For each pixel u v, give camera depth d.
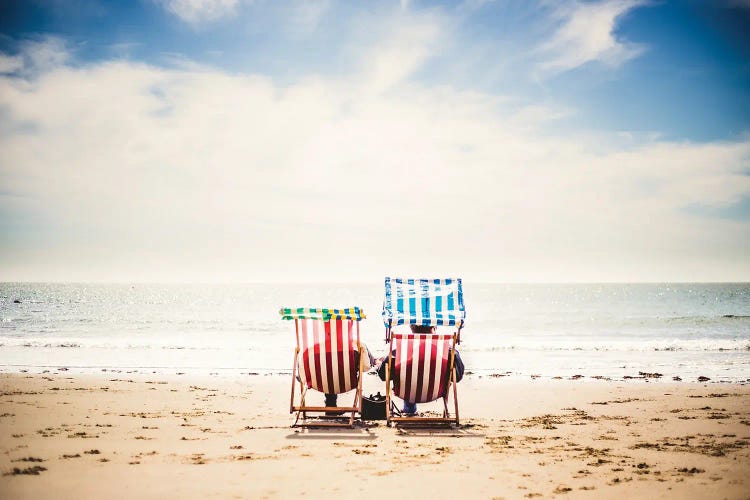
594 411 7.76
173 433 5.88
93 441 5.40
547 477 4.26
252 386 10.06
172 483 4.00
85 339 21.28
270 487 3.95
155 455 4.86
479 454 5.00
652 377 11.71
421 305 6.10
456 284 6.32
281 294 112.06
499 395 9.33
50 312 43.09
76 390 9.12
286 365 13.61
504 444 5.45
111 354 15.62
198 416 7.03
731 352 16.73
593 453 5.08
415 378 6.10
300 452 5.02
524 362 14.53
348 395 8.95
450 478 4.22
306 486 3.98
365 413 6.70
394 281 6.35
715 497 3.78
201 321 33.12
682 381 11.14
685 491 3.91
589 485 4.05
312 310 5.93
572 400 8.79
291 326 29.55
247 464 4.57
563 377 11.79
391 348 6.25
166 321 32.84
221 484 4.00
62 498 3.64
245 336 23.88
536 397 9.10
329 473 4.32
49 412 7.04
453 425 6.45
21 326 28.56
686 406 8.10
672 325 30.23
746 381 11.01
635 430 6.28
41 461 4.57
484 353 16.73
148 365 13.36
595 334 25.19
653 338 23.05
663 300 72.19
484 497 3.78
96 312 43.75
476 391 9.80
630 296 92.00
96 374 11.57
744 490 3.93
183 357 15.19
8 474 4.17
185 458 4.76
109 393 8.89
